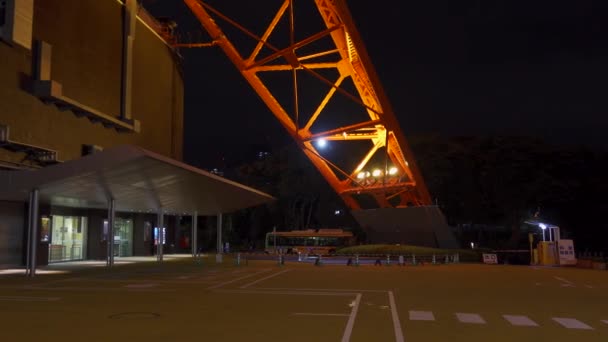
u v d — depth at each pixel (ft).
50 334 33.50
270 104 170.50
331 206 245.04
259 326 37.06
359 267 114.42
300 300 52.44
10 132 83.41
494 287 68.69
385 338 33.12
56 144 95.09
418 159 208.85
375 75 136.98
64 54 97.60
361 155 224.74
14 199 87.81
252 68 161.38
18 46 83.71
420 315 42.96
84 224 123.75
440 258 145.28
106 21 112.68
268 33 154.20
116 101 116.06
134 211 144.25
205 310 44.75
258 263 126.00
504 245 207.72
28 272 77.92
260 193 120.26
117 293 57.21
